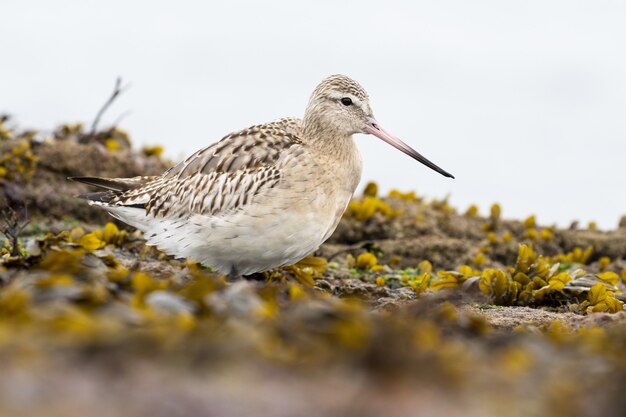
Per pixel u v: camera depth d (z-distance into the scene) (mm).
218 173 13195
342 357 7492
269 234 13008
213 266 13555
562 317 12148
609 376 7668
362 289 13867
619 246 20047
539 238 19750
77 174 19281
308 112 13977
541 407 7027
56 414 6195
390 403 6859
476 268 17766
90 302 8336
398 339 7781
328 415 6562
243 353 7332
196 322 8258
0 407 6227
